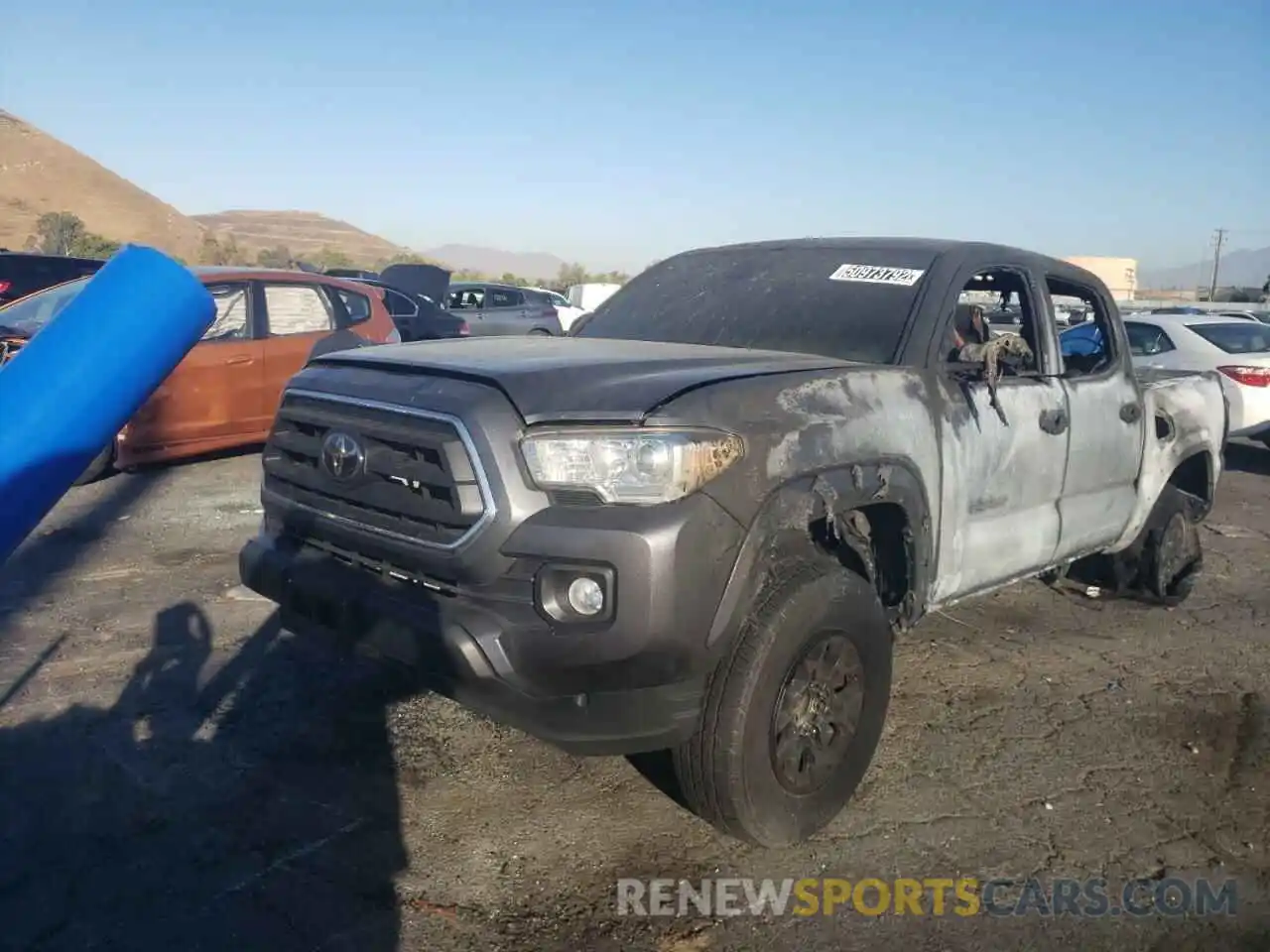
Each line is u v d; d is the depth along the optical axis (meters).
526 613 2.88
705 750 3.07
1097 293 5.19
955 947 2.88
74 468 1.06
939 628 5.56
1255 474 11.15
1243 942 2.95
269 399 8.82
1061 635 5.54
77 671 4.53
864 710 3.47
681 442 2.88
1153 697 4.73
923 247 4.47
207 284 8.57
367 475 3.23
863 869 3.25
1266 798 3.82
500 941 2.84
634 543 2.79
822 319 4.21
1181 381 5.89
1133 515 5.46
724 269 4.88
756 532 3.01
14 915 2.85
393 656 3.10
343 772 3.72
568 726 2.92
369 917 2.91
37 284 12.70
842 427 3.34
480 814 3.48
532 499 2.90
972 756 4.06
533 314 21.22
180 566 6.10
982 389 4.13
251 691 4.37
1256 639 5.59
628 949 2.82
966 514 4.05
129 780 3.61
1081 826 3.56
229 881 3.05
